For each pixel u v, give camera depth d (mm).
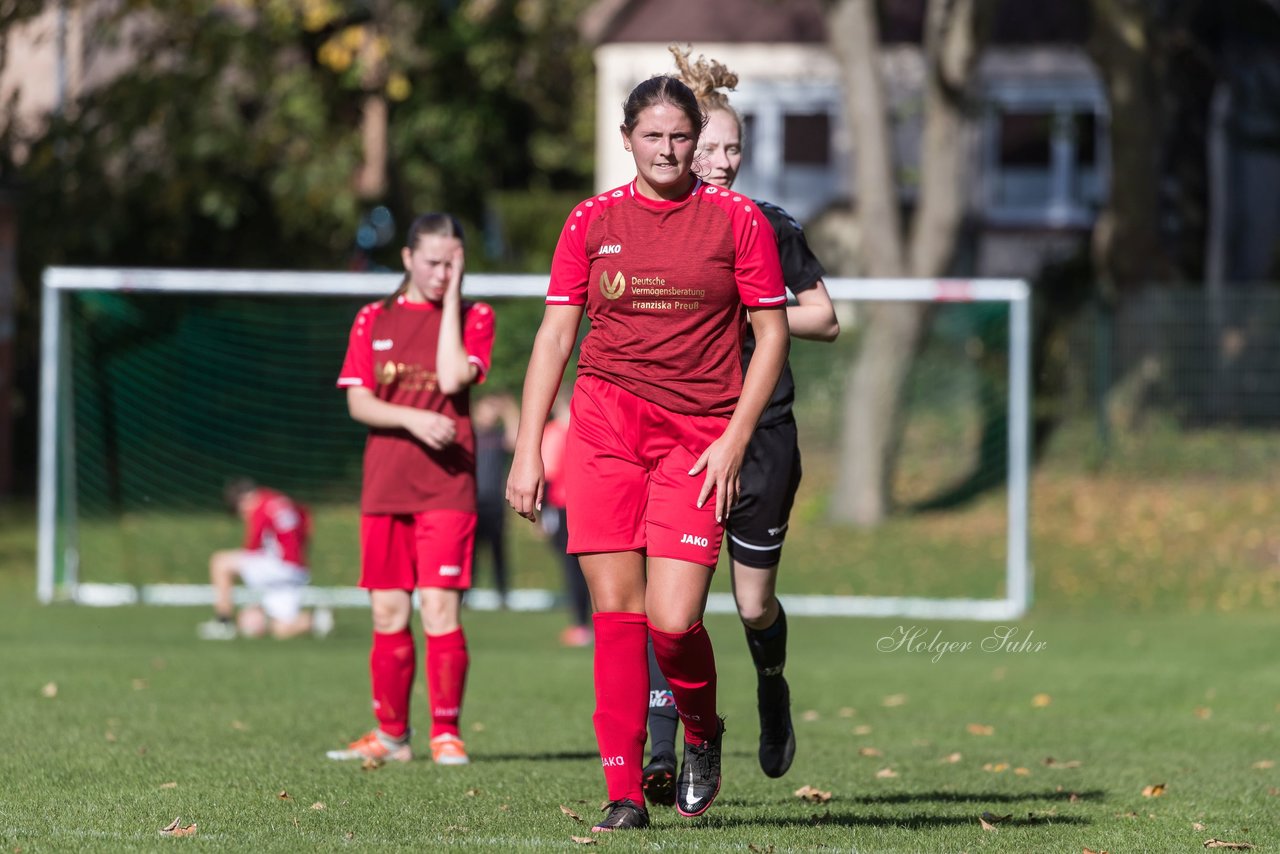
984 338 80188
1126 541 71438
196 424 74188
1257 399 77938
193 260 98875
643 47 106125
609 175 106438
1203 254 98562
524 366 61344
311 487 75688
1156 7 80125
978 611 59094
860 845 16906
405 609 24219
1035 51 106375
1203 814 19922
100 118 88750
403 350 23828
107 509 72188
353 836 16875
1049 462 80125
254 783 20578
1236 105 93938
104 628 51531
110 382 72188
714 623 55719
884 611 59031
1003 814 19641
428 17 112938
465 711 32000
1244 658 44969
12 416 81812
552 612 60344
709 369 16750
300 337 75750
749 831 17688
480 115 120188
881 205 76750
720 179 19922
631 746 17422
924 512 77688
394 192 116562
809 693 37031
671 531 16594
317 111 100250
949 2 74938
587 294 17094
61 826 17266
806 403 84750
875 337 76625
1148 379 79125
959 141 76062
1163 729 30641
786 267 19344
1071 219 106375
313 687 35062
